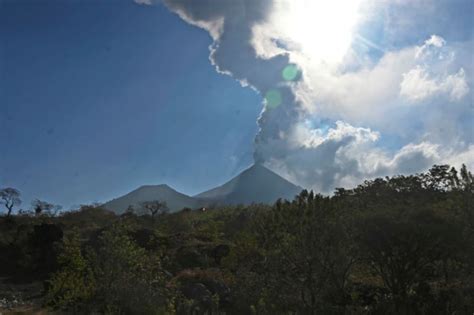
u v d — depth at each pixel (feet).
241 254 99.55
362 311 66.54
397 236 76.33
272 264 69.21
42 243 182.80
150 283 79.46
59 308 79.97
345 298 70.90
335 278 68.74
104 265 77.15
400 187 138.62
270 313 67.67
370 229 77.10
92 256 79.36
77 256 80.07
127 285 75.51
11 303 112.47
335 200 72.95
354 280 88.99
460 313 65.82
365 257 79.10
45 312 79.36
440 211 86.53
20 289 148.15
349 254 74.69
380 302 70.64
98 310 74.59
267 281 71.72
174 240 173.47
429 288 77.30
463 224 84.99
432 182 138.92
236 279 94.58
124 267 77.97
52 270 167.02
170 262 137.28
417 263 78.48
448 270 81.97
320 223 68.23
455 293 71.41
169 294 82.99
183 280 103.81
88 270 77.20
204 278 103.50
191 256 145.79
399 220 78.02
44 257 174.50
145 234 171.42
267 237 72.18
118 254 77.36
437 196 132.26
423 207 87.51
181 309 81.20
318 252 67.31
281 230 70.69
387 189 136.56
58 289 78.33
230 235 182.70
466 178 91.15
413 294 73.51
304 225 68.33
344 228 70.90
